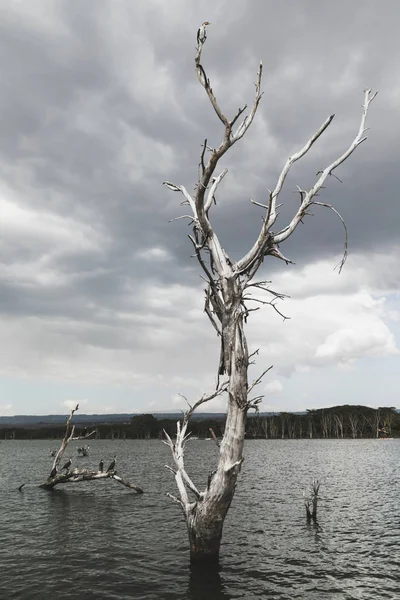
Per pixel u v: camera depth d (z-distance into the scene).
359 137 15.93
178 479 15.93
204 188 14.68
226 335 14.97
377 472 50.75
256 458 74.69
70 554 17.73
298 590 13.73
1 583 14.38
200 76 14.03
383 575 15.14
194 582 14.31
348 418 189.38
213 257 15.71
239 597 13.14
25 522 24.12
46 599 12.95
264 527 22.56
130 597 13.10
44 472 54.94
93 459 78.12
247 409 14.41
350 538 20.22
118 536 20.77
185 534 21.11
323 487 38.03
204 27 14.00
